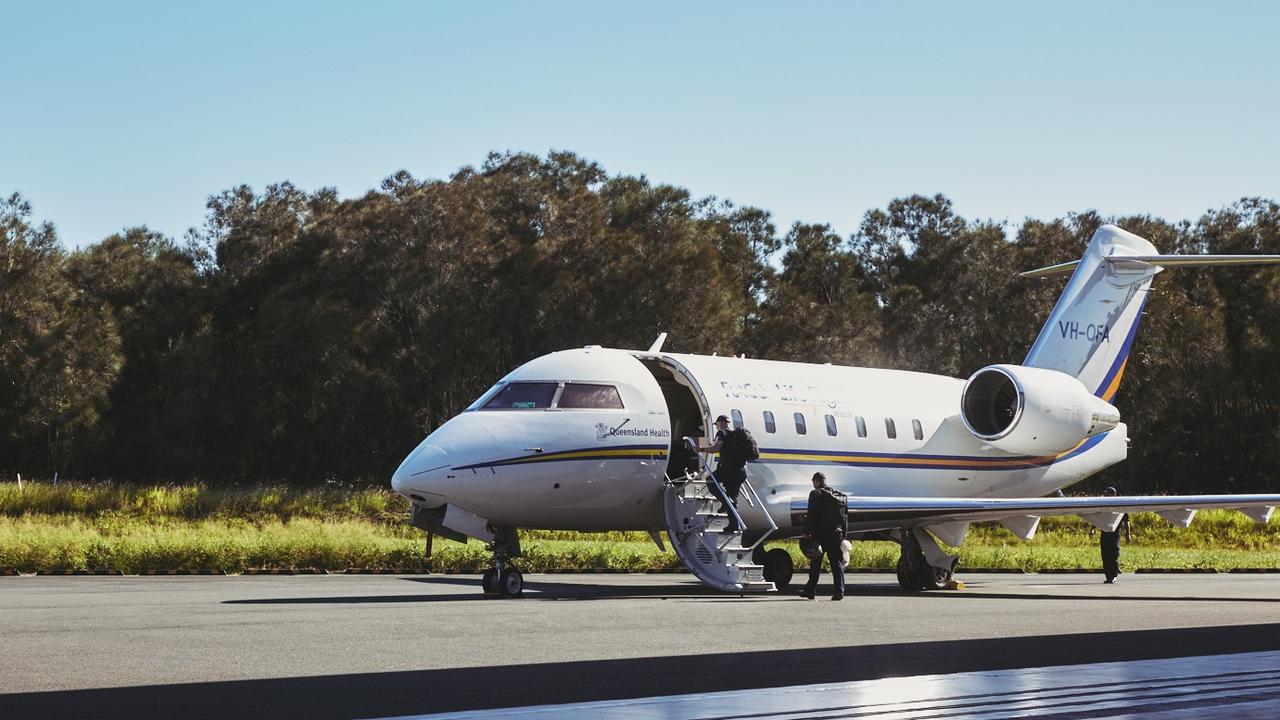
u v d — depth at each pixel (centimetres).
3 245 5403
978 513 1991
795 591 2003
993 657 1009
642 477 1836
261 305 5775
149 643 1089
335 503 3997
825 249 8006
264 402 5616
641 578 2314
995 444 2238
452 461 1698
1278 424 6000
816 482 1762
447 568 2397
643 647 1081
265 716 726
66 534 2417
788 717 704
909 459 2197
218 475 5553
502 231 5609
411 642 1109
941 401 2314
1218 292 6469
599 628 1248
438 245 5291
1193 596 1905
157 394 5753
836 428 2100
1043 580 2497
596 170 7056
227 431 5638
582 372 1842
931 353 6488
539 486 1742
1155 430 5897
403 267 5309
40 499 3550
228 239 6153
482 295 5238
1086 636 1197
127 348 5903
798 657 1010
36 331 5341
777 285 7306
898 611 1524
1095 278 2467
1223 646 1098
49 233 5538
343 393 5350
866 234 8012
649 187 6550
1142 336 5828
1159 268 2498
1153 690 801
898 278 7788
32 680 873
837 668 937
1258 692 792
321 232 5966
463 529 1731
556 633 1195
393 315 5584
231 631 1191
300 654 1019
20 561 2172
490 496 1712
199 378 5522
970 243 7475
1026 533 2083
